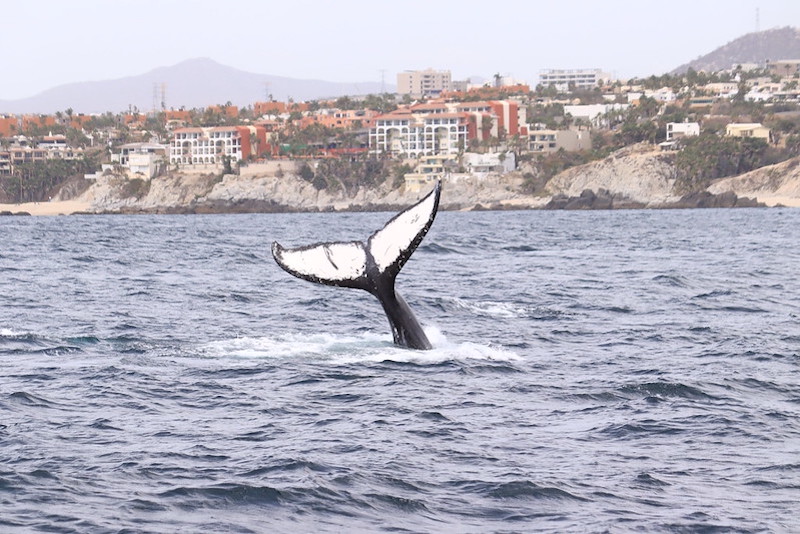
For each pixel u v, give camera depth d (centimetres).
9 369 4394
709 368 4522
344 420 3538
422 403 3775
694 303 7056
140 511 2627
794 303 7156
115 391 3944
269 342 4997
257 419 3553
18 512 2597
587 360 4719
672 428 3453
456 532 2517
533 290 7956
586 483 2862
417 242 4125
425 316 6134
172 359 4616
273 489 2783
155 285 8356
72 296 7494
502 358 4653
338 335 5300
